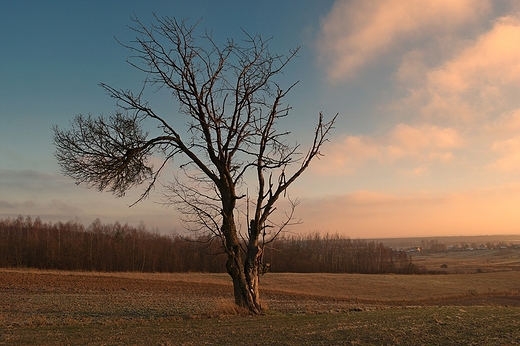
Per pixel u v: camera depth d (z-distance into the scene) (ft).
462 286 178.50
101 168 52.31
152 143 52.70
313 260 283.59
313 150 56.08
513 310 48.39
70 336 34.99
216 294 119.75
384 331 33.32
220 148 51.98
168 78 52.24
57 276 146.92
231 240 51.96
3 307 68.95
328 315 48.70
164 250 244.63
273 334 34.24
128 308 66.90
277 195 53.42
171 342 31.60
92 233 277.64
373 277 202.28
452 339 29.45
